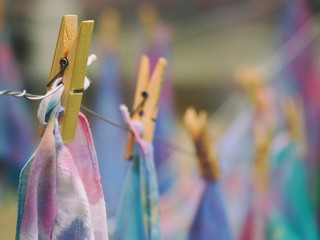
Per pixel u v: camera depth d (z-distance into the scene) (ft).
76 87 2.68
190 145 7.04
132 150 3.03
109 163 5.09
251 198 3.98
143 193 2.98
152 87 3.02
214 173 3.41
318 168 6.08
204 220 3.42
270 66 6.22
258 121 4.70
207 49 7.89
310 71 6.43
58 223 2.68
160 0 7.32
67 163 2.68
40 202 2.67
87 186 2.78
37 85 6.19
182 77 7.86
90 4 6.73
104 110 5.10
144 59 3.06
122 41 6.27
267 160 3.93
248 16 7.52
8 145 5.48
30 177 2.66
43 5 6.35
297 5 6.46
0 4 5.37
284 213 4.00
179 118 7.88
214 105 7.89
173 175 5.29
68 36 2.68
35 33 6.29
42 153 2.66
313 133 6.32
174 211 4.11
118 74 5.27
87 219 2.68
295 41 6.42
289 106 4.07
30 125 5.70
